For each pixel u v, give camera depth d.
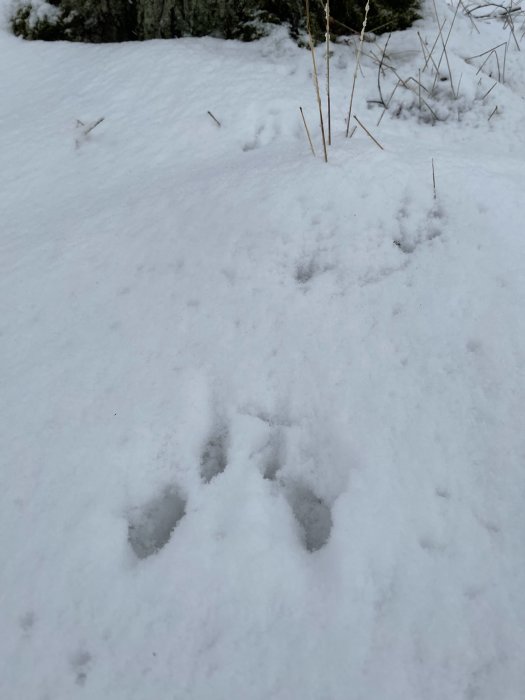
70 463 1.25
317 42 2.72
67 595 1.06
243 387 1.33
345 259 1.54
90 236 1.81
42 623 1.04
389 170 1.71
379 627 0.95
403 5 2.91
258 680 0.93
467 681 0.89
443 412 1.19
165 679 0.96
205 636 0.99
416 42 2.79
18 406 1.38
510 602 0.96
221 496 1.17
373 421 1.21
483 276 1.41
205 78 2.48
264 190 1.74
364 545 1.04
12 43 3.09
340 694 0.90
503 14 3.26
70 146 2.31
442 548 1.02
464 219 1.58
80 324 1.55
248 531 1.10
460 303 1.37
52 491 1.21
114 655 0.99
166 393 1.34
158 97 2.45
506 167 1.81
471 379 1.24
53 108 2.57
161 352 1.43
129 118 2.39
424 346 1.31
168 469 1.23
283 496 1.19
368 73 2.60
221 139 2.20
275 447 1.27
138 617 1.02
